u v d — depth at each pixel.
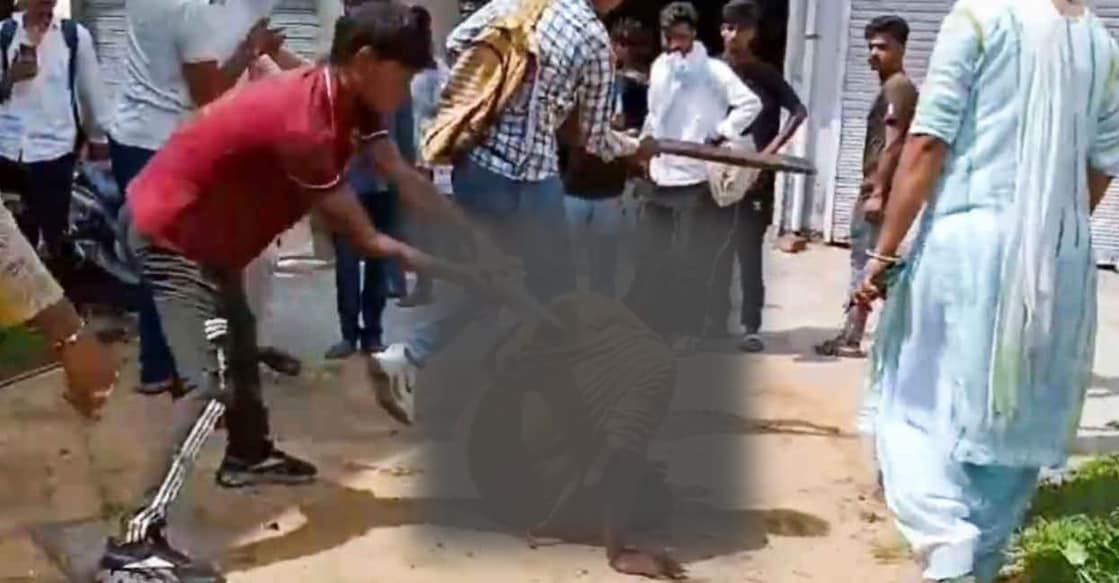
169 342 5.45
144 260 5.43
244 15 6.80
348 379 8.06
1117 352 9.63
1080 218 4.71
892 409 4.88
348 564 5.46
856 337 9.26
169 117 6.90
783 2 13.96
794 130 9.22
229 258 5.41
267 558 5.50
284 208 5.38
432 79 8.26
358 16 5.18
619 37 9.75
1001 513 4.85
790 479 6.61
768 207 9.21
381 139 5.68
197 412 5.41
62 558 5.40
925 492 4.75
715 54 14.59
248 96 5.27
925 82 4.79
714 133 8.93
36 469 6.35
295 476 6.30
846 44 13.21
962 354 4.66
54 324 3.66
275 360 8.12
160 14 6.73
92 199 9.24
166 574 5.05
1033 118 4.57
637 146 6.48
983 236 4.62
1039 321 4.60
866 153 8.58
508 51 6.18
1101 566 5.32
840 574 5.55
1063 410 4.76
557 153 6.40
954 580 4.72
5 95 9.22
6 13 9.28
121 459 6.47
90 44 9.49
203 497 6.08
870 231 8.60
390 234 7.36
